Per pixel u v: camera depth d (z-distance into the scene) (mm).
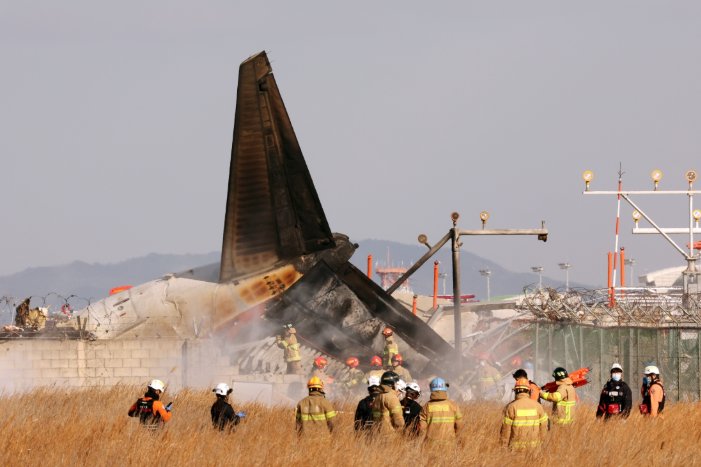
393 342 145125
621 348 136125
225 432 70938
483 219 149125
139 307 151750
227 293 151000
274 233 151500
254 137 146250
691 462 67000
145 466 59781
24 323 142875
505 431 65000
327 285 147625
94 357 136125
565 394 77562
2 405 88500
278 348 147375
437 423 65500
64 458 60250
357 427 68812
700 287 192375
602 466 64188
